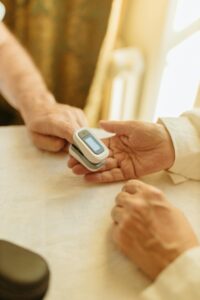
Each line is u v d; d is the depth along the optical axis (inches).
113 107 52.4
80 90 51.9
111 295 17.5
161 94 49.3
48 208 22.4
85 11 43.9
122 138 27.2
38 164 26.4
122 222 19.7
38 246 19.6
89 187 24.8
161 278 16.7
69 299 17.0
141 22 48.5
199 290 15.6
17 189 23.6
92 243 20.3
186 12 41.2
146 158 26.4
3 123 55.2
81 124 28.6
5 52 34.0
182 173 27.2
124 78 49.3
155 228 18.7
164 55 46.2
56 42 47.5
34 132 28.1
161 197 20.4
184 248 17.7
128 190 21.7
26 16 45.8
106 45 46.3
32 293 15.2
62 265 18.7
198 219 23.3
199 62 40.4
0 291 14.9
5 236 20.0
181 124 27.6
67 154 27.8
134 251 18.9
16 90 32.0
